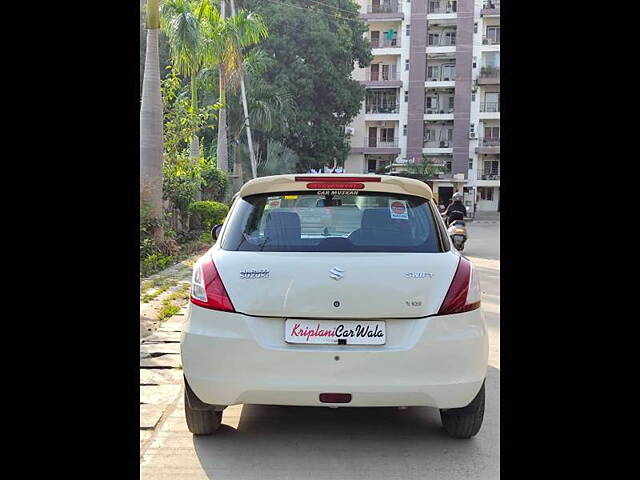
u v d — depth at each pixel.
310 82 35.84
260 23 25.45
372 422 4.46
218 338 3.59
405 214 4.01
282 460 3.82
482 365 3.67
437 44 54.84
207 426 4.07
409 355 3.52
